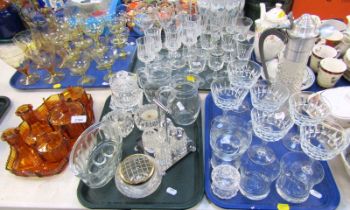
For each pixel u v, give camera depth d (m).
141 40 0.89
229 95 0.71
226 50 0.93
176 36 0.93
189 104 0.75
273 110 0.66
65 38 1.01
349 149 0.60
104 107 0.80
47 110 0.76
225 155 0.63
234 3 0.97
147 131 0.66
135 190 0.55
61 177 0.63
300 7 1.16
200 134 0.70
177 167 0.63
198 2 1.01
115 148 0.63
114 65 0.99
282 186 0.58
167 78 0.84
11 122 0.79
